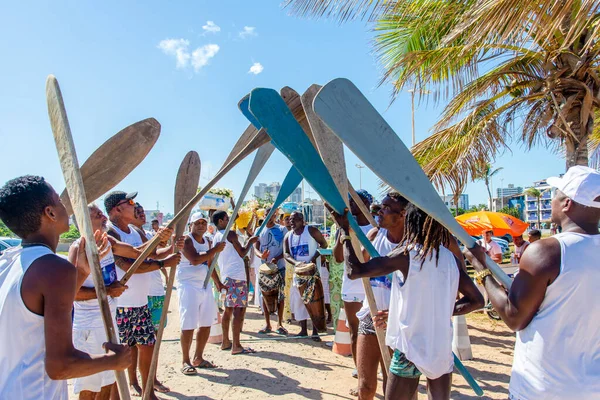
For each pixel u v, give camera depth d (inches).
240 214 344.5
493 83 278.5
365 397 121.6
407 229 92.0
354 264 93.4
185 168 143.6
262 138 111.7
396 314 92.4
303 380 180.2
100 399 119.0
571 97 238.2
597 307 68.5
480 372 189.5
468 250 88.8
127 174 118.0
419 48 267.0
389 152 92.7
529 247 74.1
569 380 68.6
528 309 72.1
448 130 281.0
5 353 61.4
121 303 146.6
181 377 184.9
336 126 90.7
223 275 224.2
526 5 155.8
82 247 96.2
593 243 70.5
